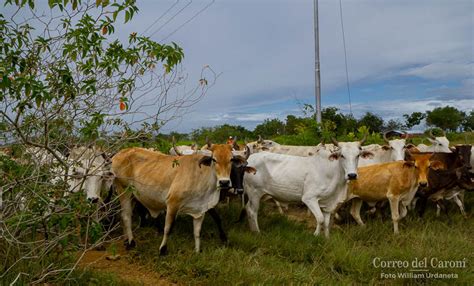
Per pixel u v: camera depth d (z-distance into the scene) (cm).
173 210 633
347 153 734
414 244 702
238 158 671
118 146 503
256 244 689
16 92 417
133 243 674
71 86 452
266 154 827
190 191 632
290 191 796
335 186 765
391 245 710
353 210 887
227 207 900
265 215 898
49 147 462
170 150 988
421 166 811
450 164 1013
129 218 681
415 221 865
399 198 819
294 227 810
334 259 629
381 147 1012
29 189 447
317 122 1488
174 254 626
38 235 591
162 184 652
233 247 674
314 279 566
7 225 461
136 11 448
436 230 795
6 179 446
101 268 590
